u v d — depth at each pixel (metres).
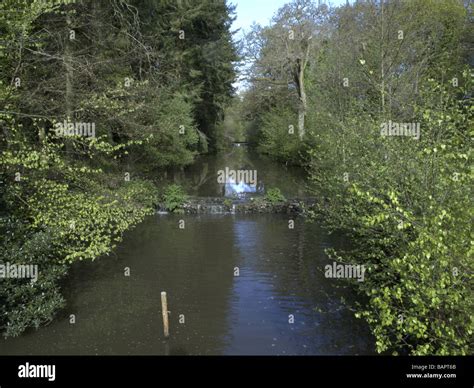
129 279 10.76
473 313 4.40
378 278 8.18
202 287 10.23
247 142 57.47
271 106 37.50
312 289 10.06
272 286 10.28
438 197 5.33
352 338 7.77
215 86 31.80
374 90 11.66
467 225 4.37
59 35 11.38
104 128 12.96
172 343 7.65
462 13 18.00
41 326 8.20
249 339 7.79
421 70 12.70
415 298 4.73
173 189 19.70
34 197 8.65
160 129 16.05
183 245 13.80
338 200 10.77
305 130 27.38
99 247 9.02
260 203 19.38
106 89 11.55
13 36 8.00
